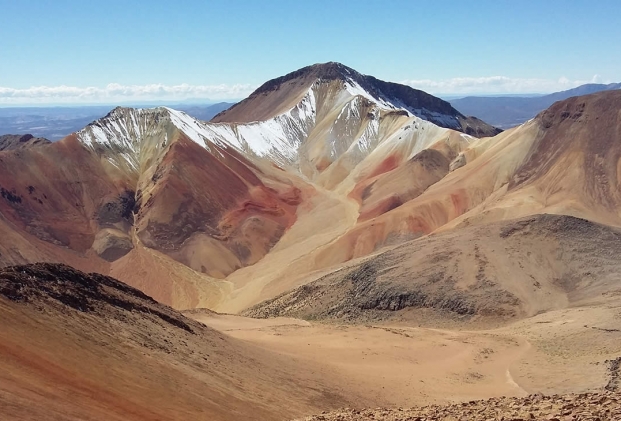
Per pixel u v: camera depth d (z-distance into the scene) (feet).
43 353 74.38
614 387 113.60
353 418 72.28
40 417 55.72
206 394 86.99
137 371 84.17
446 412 69.15
